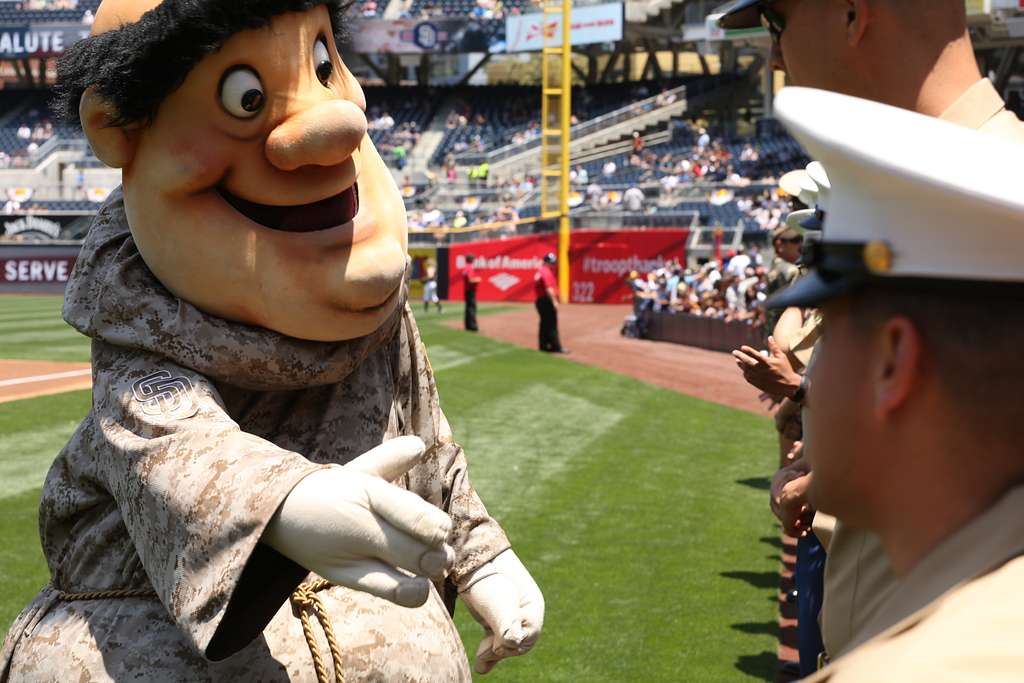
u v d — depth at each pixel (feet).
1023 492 3.56
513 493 28.37
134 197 8.41
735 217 124.16
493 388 49.24
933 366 3.64
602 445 35.78
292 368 8.33
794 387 12.78
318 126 7.97
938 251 3.60
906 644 3.32
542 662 17.02
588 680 16.28
